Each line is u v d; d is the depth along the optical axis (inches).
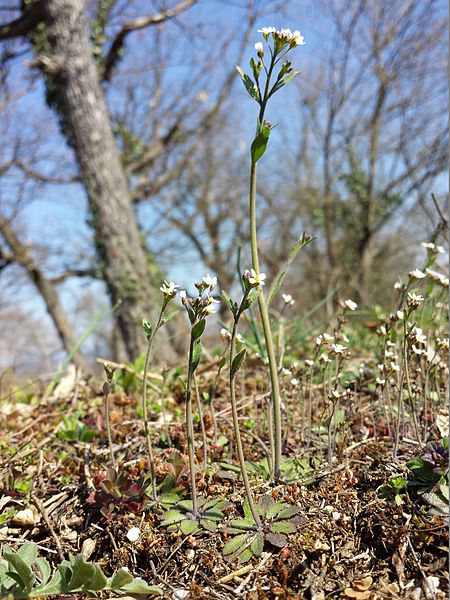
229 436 9.7
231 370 6.4
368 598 6.1
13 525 7.7
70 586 6.0
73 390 13.6
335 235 70.1
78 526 7.7
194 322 6.3
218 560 6.7
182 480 7.7
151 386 12.6
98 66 41.9
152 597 6.3
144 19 39.8
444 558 6.3
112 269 33.8
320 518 7.1
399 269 66.3
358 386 11.4
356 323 19.8
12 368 15.7
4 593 5.9
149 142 59.1
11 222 49.2
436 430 8.9
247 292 6.0
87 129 33.9
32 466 9.4
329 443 8.0
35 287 50.8
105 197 33.9
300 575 6.4
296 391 11.9
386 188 60.6
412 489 7.3
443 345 8.2
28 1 35.7
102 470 8.6
